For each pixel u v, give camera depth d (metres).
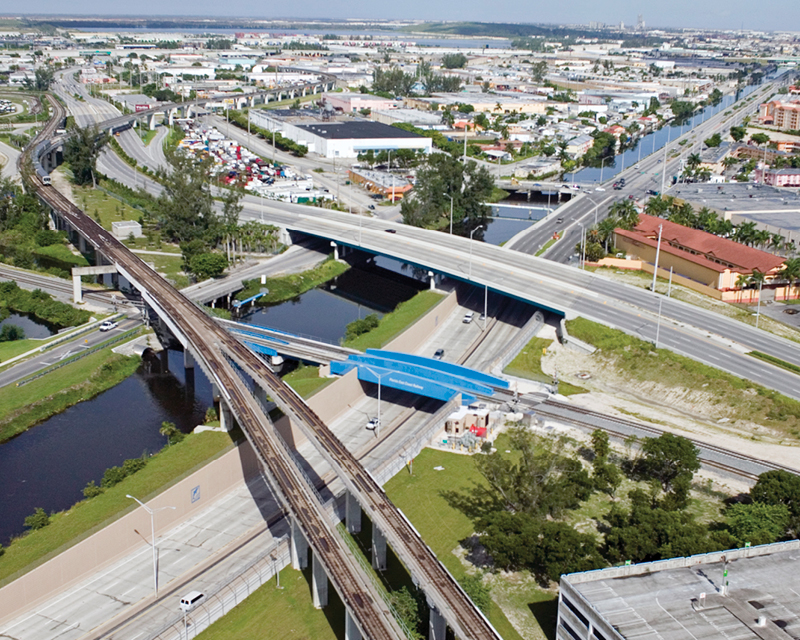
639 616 120.62
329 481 182.25
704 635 116.31
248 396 192.38
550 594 146.25
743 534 152.62
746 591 127.06
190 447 192.38
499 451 197.00
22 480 191.50
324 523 143.62
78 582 151.38
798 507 161.50
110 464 198.88
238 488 185.75
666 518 150.12
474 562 155.25
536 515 160.38
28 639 135.12
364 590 127.25
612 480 176.00
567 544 144.75
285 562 153.88
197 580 150.25
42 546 154.38
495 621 138.88
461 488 181.38
